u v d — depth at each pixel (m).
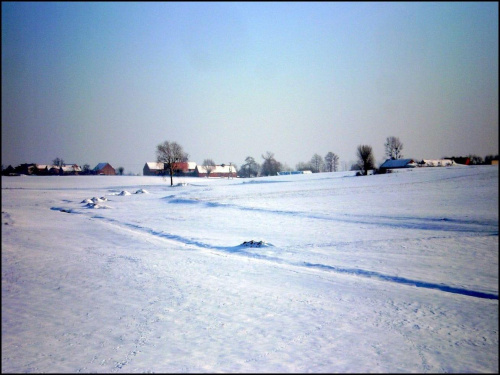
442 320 10.88
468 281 14.79
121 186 90.12
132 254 21.25
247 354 8.90
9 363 8.48
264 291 13.93
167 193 69.19
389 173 87.19
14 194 66.31
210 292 13.91
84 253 21.56
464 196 45.16
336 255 19.94
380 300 12.75
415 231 26.55
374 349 9.08
